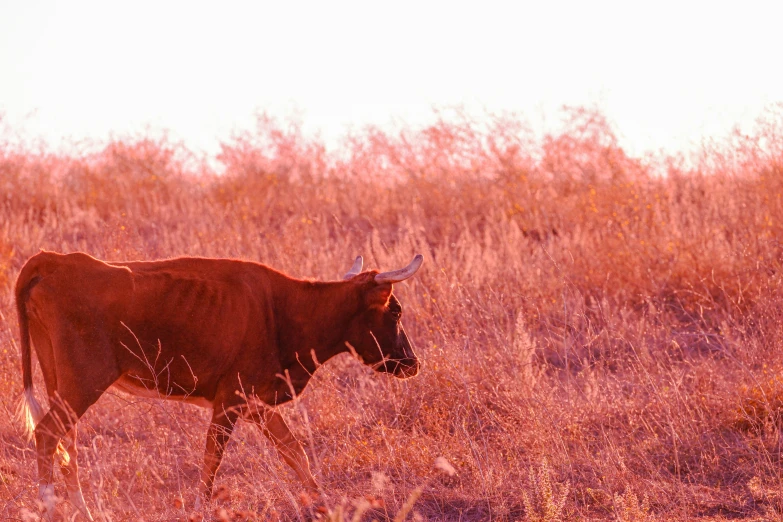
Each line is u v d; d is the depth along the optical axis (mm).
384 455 26625
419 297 40781
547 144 62531
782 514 22281
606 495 23438
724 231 47406
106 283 22875
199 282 24219
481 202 56906
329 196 60281
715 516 22719
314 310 26406
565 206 54125
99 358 22656
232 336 24609
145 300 23312
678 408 28641
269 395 25719
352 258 45781
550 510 21469
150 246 47688
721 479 25453
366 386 33156
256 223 55938
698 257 42094
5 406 28750
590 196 54250
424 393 30703
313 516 21969
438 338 35719
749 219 47344
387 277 26516
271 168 65500
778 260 41875
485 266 43594
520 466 26078
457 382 30734
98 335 22656
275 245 45219
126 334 23047
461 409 29641
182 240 48969
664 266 43031
